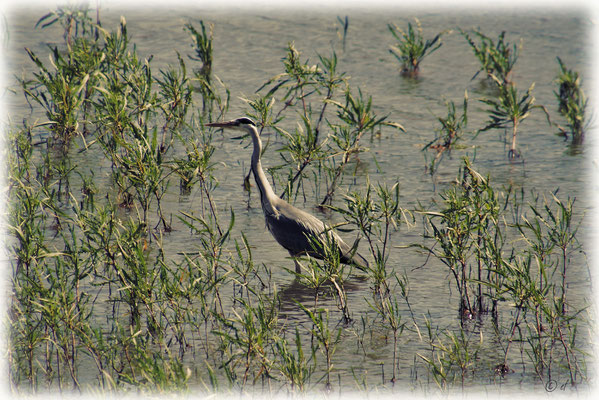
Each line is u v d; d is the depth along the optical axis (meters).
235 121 14.55
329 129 21.84
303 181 18.30
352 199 12.52
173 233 14.89
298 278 13.09
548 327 11.59
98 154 19.31
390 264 13.91
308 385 10.10
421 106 24.56
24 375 10.06
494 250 11.53
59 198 16.28
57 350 10.27
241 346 10.20
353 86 26.56
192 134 20.97
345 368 10.55
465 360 10.20
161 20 35.84
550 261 13.68
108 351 10.48
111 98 16.66
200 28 34.62
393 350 11.03
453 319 11.89
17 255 12.12
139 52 29.92
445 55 31.48
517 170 19.00
